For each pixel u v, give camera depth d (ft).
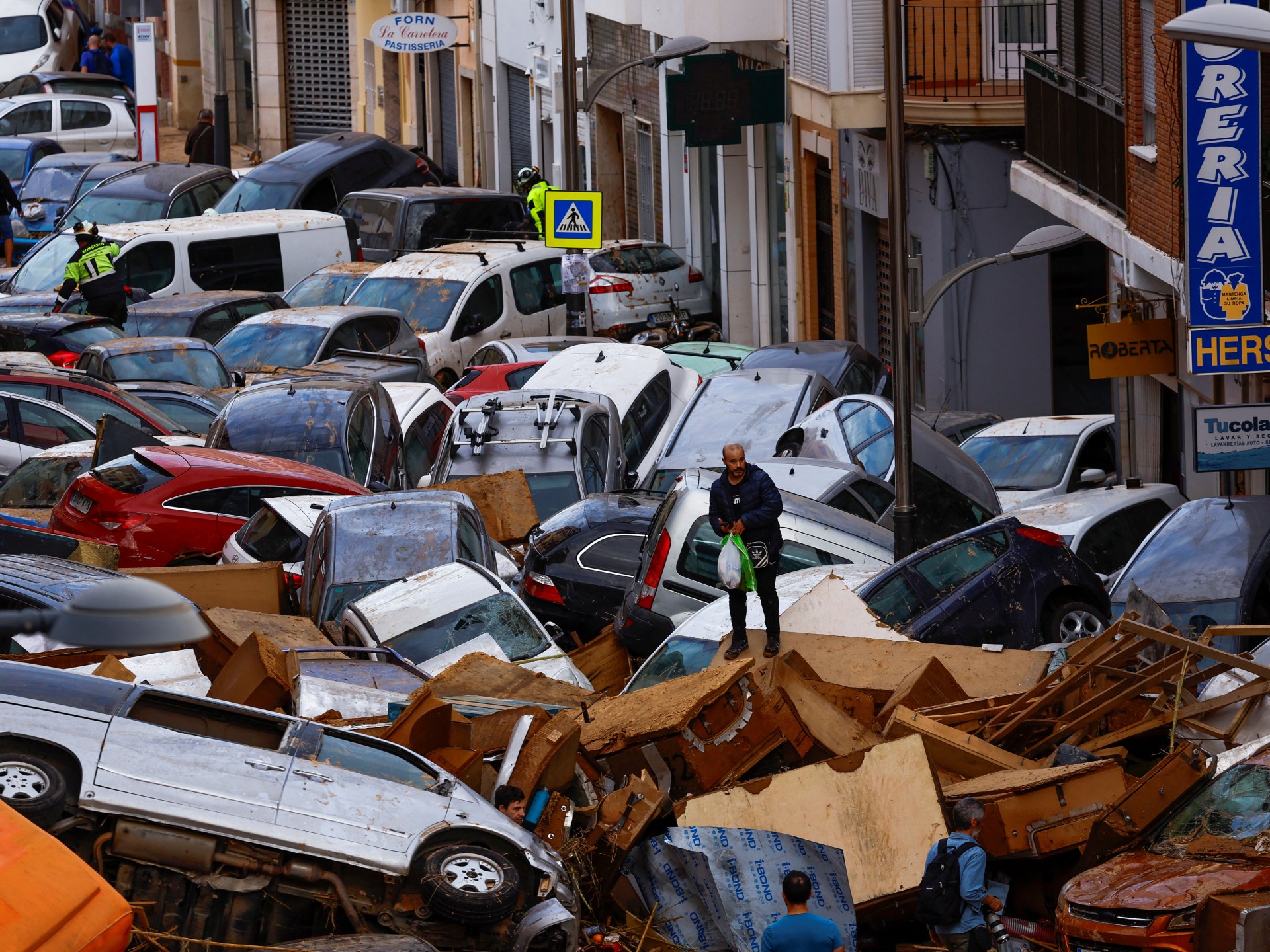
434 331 232.94
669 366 194.18
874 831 79.25
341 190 298.97
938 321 210.79
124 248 253.24
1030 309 209.26
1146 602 99.71
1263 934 65.51
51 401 170.19
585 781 80.18
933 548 113.60
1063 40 182.50
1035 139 187.62
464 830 63.36
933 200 206.69
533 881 64.28
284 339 208.33
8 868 51.11
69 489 141.38
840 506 134.41
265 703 88.33
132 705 63.72
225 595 120.16
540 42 354.33
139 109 349.82
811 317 257.34
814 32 219.41
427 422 183.73
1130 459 180.96
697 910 74.74
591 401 167.12
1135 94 158.30
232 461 144.77
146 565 137.69
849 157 231.50
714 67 232.32
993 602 110.93
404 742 77.10
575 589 132.87
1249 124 129.80
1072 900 73.10
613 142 334.85
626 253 267.59
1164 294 161.17
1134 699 93.81
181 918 58.80
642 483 170.91
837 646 102.99
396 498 128.16
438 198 274.77
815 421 152.87
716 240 287.89
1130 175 159.94
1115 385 181.57
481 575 114.21
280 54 467.93
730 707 86.48
